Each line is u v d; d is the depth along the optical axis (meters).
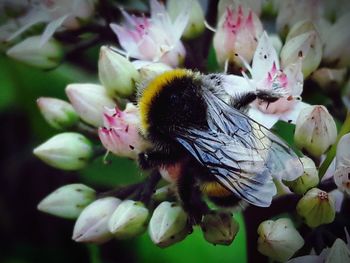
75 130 0.05
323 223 0.05
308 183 0.05
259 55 0.05
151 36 0.05
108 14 0.05
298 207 0.05
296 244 0.05
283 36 0.05
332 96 0.05
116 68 0.05
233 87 0.05
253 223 0.05
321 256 0.05
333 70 0.05
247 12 0.05
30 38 0.05
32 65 0.05
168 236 0.05
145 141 0.05
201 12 0.05
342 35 0.05
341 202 0.05
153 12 0.05
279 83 0.05
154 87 0.05
